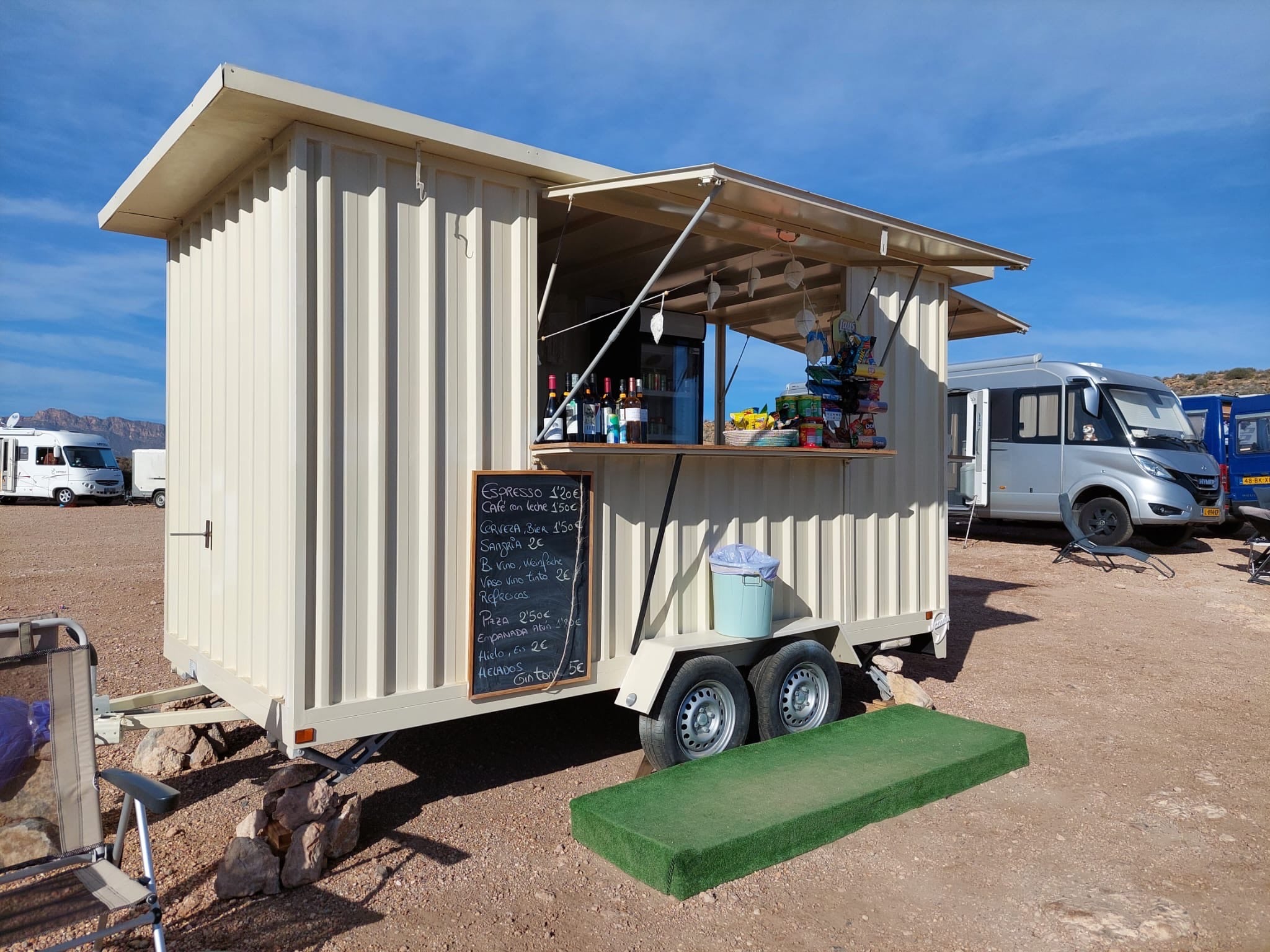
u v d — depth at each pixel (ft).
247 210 12.35
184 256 15.26
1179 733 16.48
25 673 8.16
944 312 20.15
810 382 16.71
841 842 11.53
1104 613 28.48
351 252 11.12
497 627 12.34
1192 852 11.41
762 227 15.16
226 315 13.12
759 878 10.51
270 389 11.31
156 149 12.22
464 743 15.33
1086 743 15.83
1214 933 9.44
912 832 11.90
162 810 7.32
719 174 11.99
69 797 8.18
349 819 10.84
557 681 13.01
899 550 19.02
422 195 11.68
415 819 12.05
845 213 14.11
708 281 20.16
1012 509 43.24
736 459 15.71
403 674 11.56
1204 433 51.90
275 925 9.26
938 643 19.72
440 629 11.89
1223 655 23.00
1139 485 38.63
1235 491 49.78
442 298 11.93
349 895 9.93
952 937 9.32
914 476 19.43
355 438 11.14
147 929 9.17
